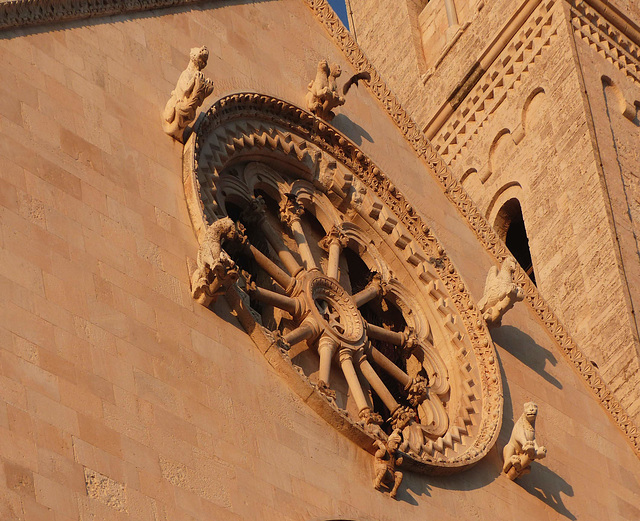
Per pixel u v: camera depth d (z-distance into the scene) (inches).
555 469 1989.4
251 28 2094.0
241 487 1549.0
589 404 2130.9
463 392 1989.4
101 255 1600.6
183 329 1630.2
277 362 1702.8
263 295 1872.5
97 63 1788.9
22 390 1413.6
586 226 2728.8
